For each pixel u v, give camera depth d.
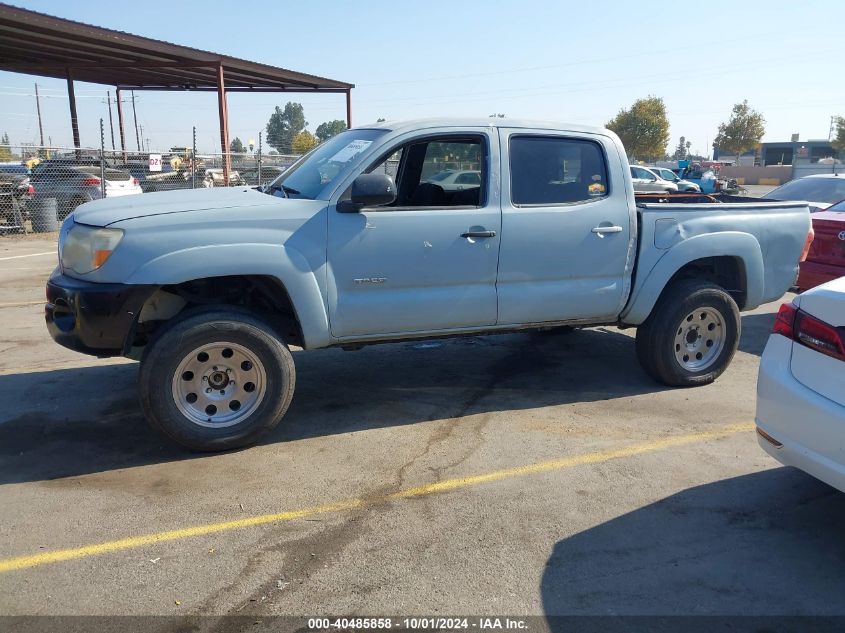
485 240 4.86
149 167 18.23
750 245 5.68
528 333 7.61
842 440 3.17
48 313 4.41
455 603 2.96
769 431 3.57
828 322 3.34
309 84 22.12
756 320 8.53
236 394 4.45
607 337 7.45
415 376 6.05
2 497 3.84
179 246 4.14
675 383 5.75
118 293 4.08
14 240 15.22
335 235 4.50
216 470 4.20
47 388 5.61
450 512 3.73
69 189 16.73
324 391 5.64
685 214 5.49
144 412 4.24
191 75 20.30
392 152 4.70
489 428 4.90
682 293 5.56
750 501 3.90
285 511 3.72
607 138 5.29
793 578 3.19
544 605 2.96
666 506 3.83
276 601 2.96
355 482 4.07
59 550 3.32
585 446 4.61
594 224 5.17
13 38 14.70
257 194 4.98
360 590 3.04
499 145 4.94
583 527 3.60
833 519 3.71
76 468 4.21
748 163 87.44
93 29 14.45
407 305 4.74
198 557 3.28
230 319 4.30
